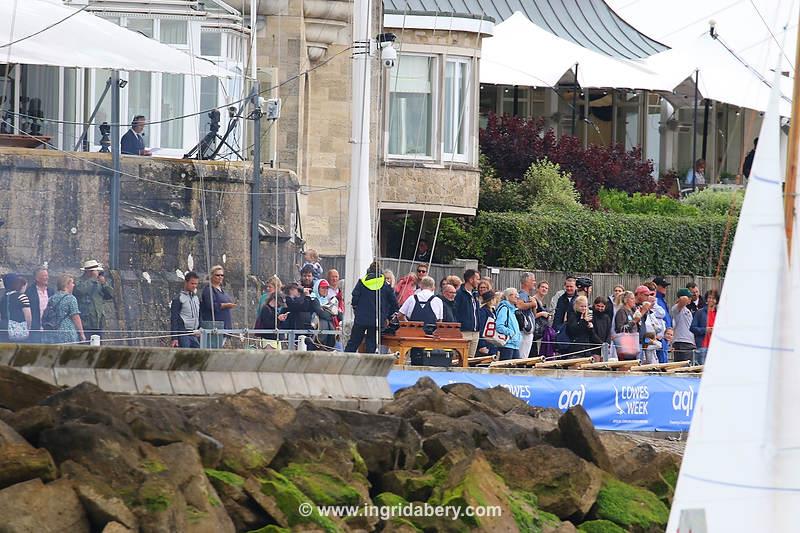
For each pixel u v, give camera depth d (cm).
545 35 12456
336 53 9475
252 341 6175
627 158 12800
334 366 4975
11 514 3591
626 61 12825
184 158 7544
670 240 11481
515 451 4928
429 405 5144
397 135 10744
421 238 10762
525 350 7056
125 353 4434
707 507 3575
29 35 6069
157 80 8275
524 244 10894
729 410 3584
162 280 6931
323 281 6881
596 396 6588
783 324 3581
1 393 4138
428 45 10806
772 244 3603
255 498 4119
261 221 7612
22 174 6688
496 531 4456
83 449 3803
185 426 4166
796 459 3544
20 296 5666
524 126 12169
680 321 7994
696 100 12669
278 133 9162
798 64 3672
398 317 6569
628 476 5262
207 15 8256
